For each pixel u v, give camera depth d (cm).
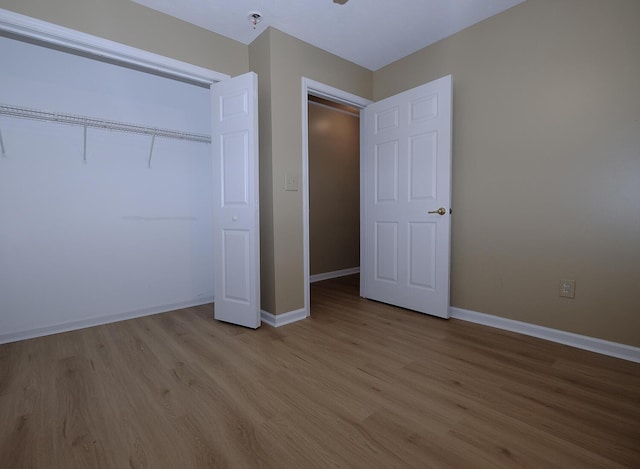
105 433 130
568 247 209
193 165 309
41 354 202
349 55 291
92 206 256
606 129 192
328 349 209
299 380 170
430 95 261
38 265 235
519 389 159
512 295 236
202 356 199
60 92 240
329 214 444
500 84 235
